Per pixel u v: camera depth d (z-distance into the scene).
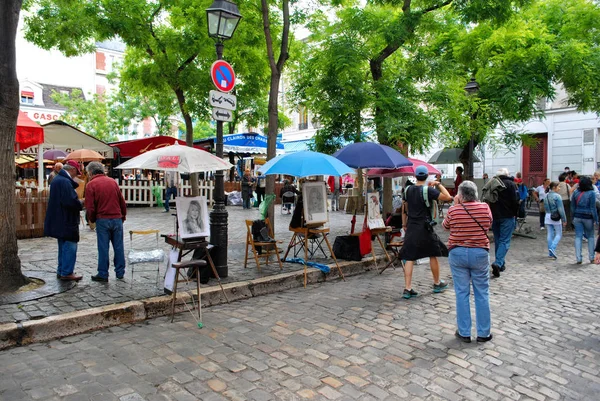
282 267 7.69
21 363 4.02
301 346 4.49
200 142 20.78
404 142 10.08
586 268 8.57
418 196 6.38
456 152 15.76
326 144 10.91
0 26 5.57
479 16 9.89
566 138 21.72
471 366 4.07
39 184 13.48
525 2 10.63
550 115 22.14
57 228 6.18
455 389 3.63
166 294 5.78
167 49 13.47
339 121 10.49
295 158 7.13
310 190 7.64
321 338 4.73
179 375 3.79
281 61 9.05
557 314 5.70
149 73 13.95
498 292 6.73
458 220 4.70
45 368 3.91
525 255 9.97
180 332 4.89
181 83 14.01
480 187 15.43
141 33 12.70
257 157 23.58
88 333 4.87
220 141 6.93
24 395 3.40
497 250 8.00
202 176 24.14
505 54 11.72
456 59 12.48
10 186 5.85
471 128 11.38
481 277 4.68
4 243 5.77
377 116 9.95
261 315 5.55
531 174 23.17
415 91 10.34
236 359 4.15
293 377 3.79
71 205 6.17
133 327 5.07
